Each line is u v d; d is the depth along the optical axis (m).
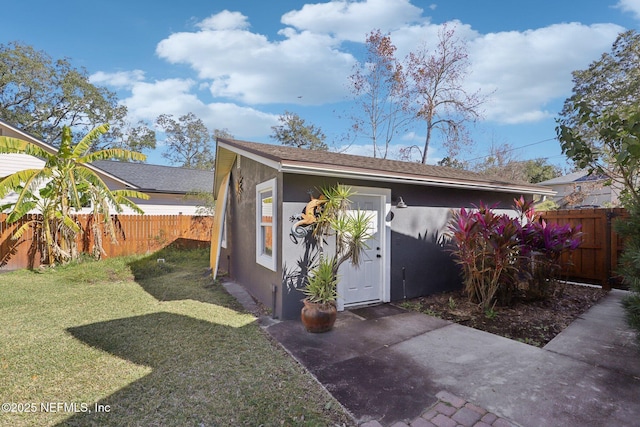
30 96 22.42
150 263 9.76
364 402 2.79
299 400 2.84
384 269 6.05
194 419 2.58
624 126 3.74
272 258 5.46
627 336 4.33
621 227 3.31
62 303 5.84
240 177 7.94
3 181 8.27
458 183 6.32
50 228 9.23
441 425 2.48
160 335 4.32
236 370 3.38
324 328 4.47
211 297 6.44
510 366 3.46
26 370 3.35
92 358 3.63
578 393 2.92
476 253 5.48
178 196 16.84
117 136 28.64
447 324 4.84
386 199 6.06
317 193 5.30
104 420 2.57
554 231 5.92
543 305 5.77
